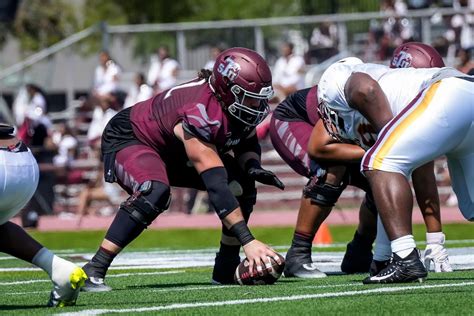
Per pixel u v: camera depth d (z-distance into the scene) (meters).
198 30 58.94
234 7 89.31
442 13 56.84
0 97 61.81
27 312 14.27
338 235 41.03
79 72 62.53
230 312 13.98
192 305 14.95
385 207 16.58
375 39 57.28
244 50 17.88
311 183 20.61
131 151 18.78
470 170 17.28
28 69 62.19
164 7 89.81
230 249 19.34
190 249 33.94
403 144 16.36
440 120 16.31
